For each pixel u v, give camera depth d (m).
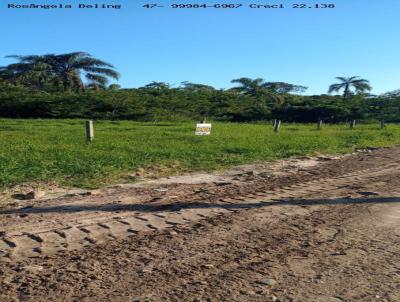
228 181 9.78
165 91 62.50
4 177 8.80
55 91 60.16
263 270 4.59
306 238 5.67
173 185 9.07
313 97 66.75
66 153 12.21
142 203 7.26
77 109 47.22
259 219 6.48
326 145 17.77
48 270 4.43
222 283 4.24
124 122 38.75
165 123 37.94
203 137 19.48
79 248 5.06
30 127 26.50
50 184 8.63
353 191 8.73
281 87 74.69
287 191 8.58
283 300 3.94
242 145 16.30
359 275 4.53
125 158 11.79
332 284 4.30
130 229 5.80
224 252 5.08
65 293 3.95
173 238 5.50
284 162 13.23
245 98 62.47
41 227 5.77
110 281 4.22
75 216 6.34
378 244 5.51
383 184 9.59
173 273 4.45
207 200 7.58
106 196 7.77
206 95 61.25
